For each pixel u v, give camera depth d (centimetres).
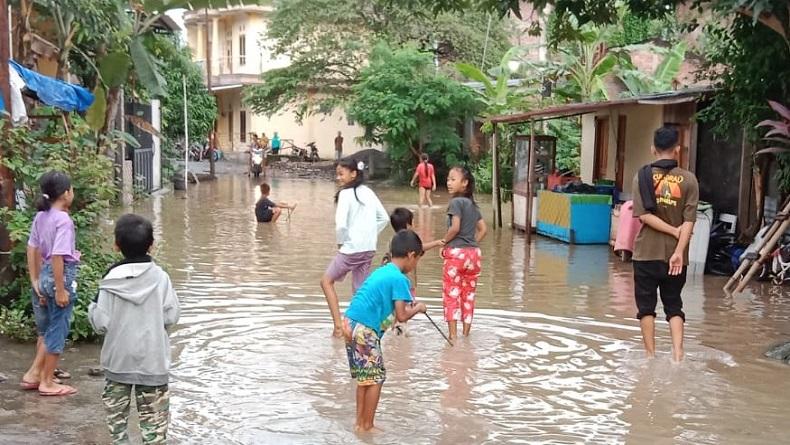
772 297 1040
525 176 1708
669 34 2453
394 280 543
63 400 591
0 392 606
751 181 1265
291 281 1088
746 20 1163
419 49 3161
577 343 791
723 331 850
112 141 1109
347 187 798
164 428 473
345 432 545
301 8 3309
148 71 1307
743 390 649
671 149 730
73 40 1367
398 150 3069
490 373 686
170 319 473
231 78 4472
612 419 579
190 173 2966
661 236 725
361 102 3017
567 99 2303
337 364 702
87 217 784
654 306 742
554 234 1594
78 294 727
